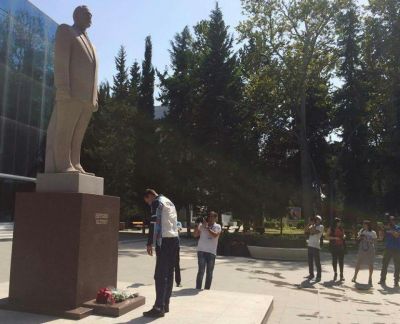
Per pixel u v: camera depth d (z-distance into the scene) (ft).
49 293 22.38
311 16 115.85
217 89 118.93
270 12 118.62
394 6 117.70
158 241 22.62
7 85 94.84
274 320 28.09
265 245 72.23
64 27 24.09
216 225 34.47
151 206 23.38
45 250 22.71
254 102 122.72
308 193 115.75
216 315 23.56
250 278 47.24
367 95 121.90
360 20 121.39
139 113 130.52
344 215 125.70
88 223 23.17
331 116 126.72
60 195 22.90
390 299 38.11
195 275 46.16
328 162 131.13
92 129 124.77
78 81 24.03
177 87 125.70
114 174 119.75
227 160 117.80
